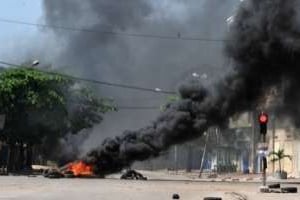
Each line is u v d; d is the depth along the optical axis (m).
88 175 54.12
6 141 60.84
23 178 44.16
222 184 42.97
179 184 40.84
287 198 27.97
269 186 34.53
